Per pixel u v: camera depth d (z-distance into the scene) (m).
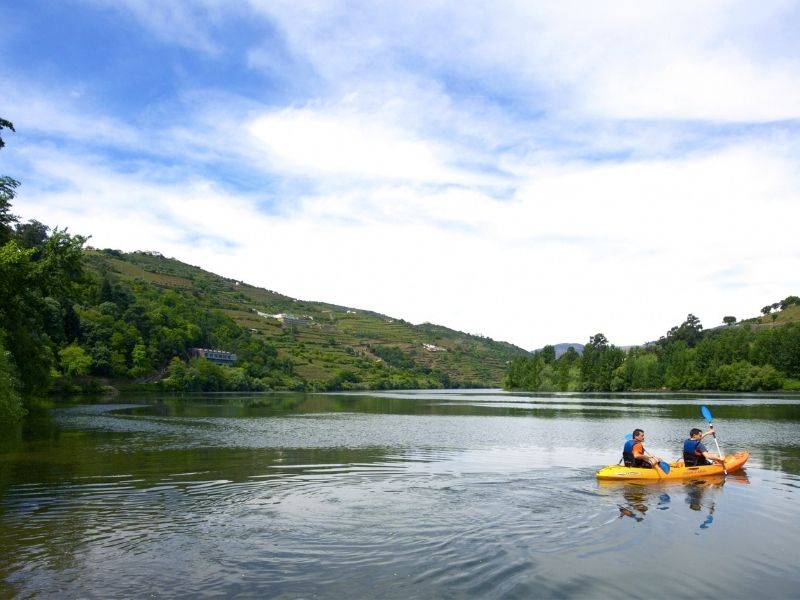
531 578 10.71
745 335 152.62
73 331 109.62
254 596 9.80
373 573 10.92
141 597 9.72
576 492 18.48
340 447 30.70
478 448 30.44
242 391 143.25
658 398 103.31
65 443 31.55
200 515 15.30
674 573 11.04
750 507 16.47
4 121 42.69
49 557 11.78
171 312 155.88
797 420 49.88
